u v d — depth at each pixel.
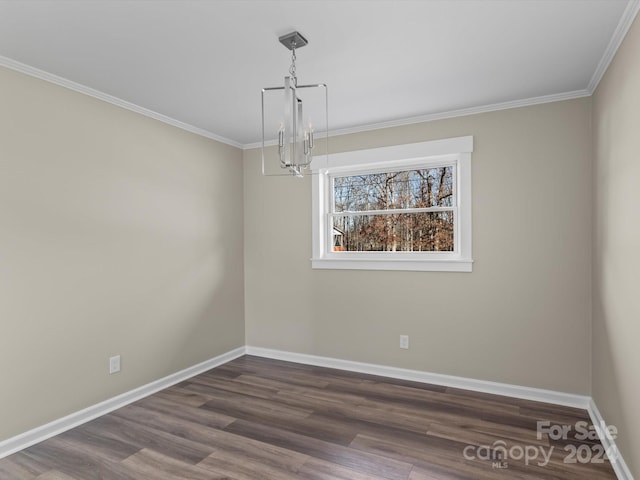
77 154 2.61
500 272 3.02
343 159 3.63
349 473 2.01
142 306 3.07
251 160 4.16
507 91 2.76
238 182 4.13
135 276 3.01
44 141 2.42
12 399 2.25
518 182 2.96
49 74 2.42
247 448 2.26
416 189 3.47
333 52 2.19
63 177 2.53
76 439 2.38
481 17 1.85
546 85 2.65
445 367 3.24
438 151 3.22
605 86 2.30
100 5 1.72
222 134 3.80
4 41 2.04
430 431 2.45
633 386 1.78
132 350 2.98
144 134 3.10
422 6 1.75
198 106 3.03
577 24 1.90
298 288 3.91
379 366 3.51
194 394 3.09
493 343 3.06
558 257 2.84
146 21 1.86
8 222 2.24
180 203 3.43
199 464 2.10
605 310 2.31
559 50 2.17
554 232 2.85
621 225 1.96
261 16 1.82
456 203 3.30
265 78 2.53
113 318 2.84
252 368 3.73
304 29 1.94
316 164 3.77
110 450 2.25
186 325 3.48
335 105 3.01
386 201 3.59
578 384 2.79
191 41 2.05
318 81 2.58
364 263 3.55
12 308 2.26
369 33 1.99
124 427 2.54
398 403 2.88
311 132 1.94
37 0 1.67
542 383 2.89
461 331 3.17
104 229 2.79
